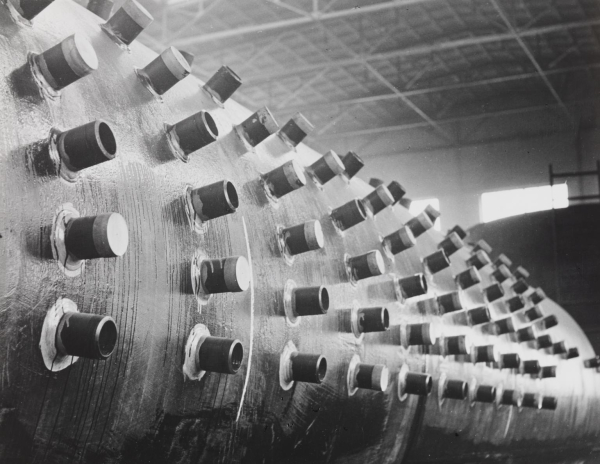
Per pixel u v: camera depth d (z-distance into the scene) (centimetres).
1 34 235
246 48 2606
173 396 281
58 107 245
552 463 1030
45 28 266
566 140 2942
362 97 3077
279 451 371
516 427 774
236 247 328
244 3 2305
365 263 436
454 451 656
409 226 587
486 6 2412
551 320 884
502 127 3098
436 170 3209
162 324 272
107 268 246
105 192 254
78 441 242
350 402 430
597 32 2545
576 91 2950
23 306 212
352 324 427
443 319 592
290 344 359
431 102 3180
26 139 224
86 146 230
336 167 458
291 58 2717
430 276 594
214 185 300
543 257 1454
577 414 966
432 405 562
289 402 364
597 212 1430
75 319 220
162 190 288
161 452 285
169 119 318
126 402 259
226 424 319
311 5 2384
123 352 253
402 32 2581
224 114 390
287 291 362
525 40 2627
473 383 638
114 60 306
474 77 2936
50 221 225
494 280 802
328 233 435
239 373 318
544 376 819
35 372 217
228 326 312
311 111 3231
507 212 3023
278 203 385
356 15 2398
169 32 2453
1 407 209
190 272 291
